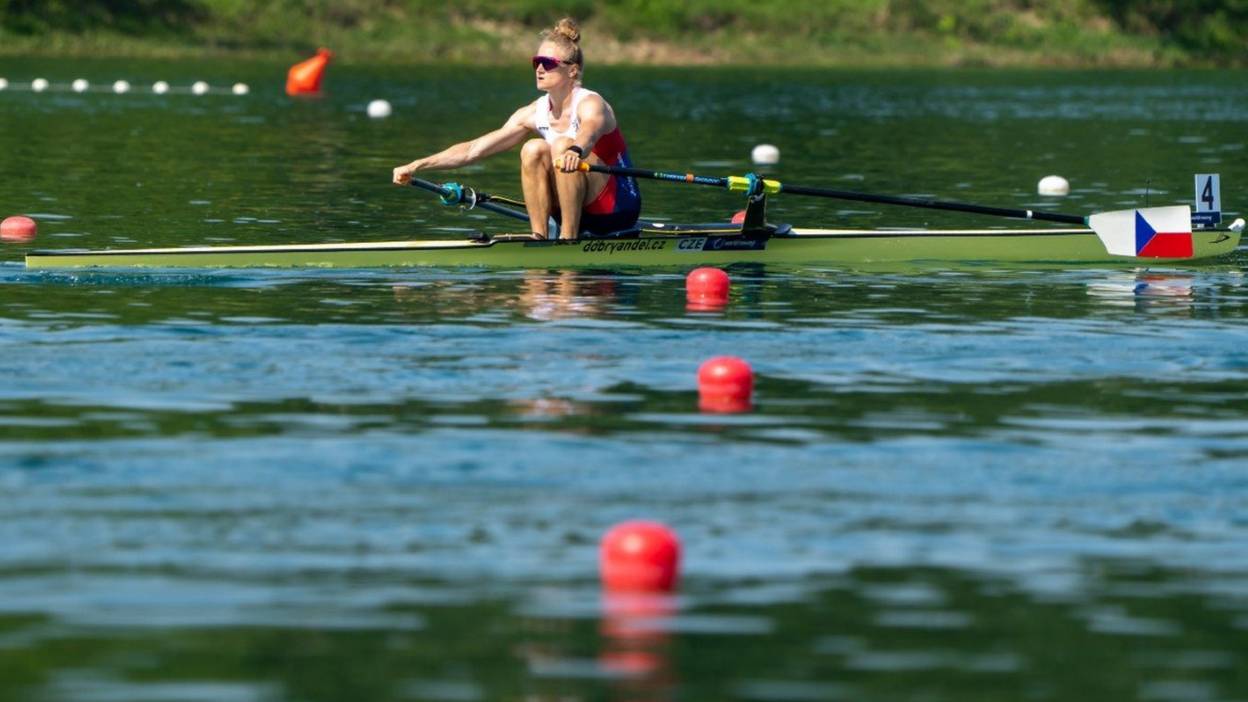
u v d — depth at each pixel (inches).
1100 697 848.3
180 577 1005.2
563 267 2281.0
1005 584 1011.9
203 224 2736.2
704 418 1419.8
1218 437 1376.7
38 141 4318.4
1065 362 1686.8
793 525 1122.7
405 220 2861.7
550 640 915.4
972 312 1990.7
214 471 1232.8
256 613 948.6
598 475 1237.1
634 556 997.8
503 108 5959.6
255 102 6048.2
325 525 1107.9
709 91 7012.8
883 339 1801.2
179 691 842.2
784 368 1637.6
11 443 1304.1
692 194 3499.0
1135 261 2495.1
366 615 948.0
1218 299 2118.6
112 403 1444.4
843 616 955.3
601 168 2233.0
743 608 966.4
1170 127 5457.7
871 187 3602.4
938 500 1186.0
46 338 1722.4
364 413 1419.8
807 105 6333.7
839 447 1330.0
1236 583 1018.7
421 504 1157.1
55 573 1008.2
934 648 909.8
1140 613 965.2
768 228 2384.4
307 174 3666.3
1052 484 1231.5
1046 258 2498.8
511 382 1550.2
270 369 1594.5
